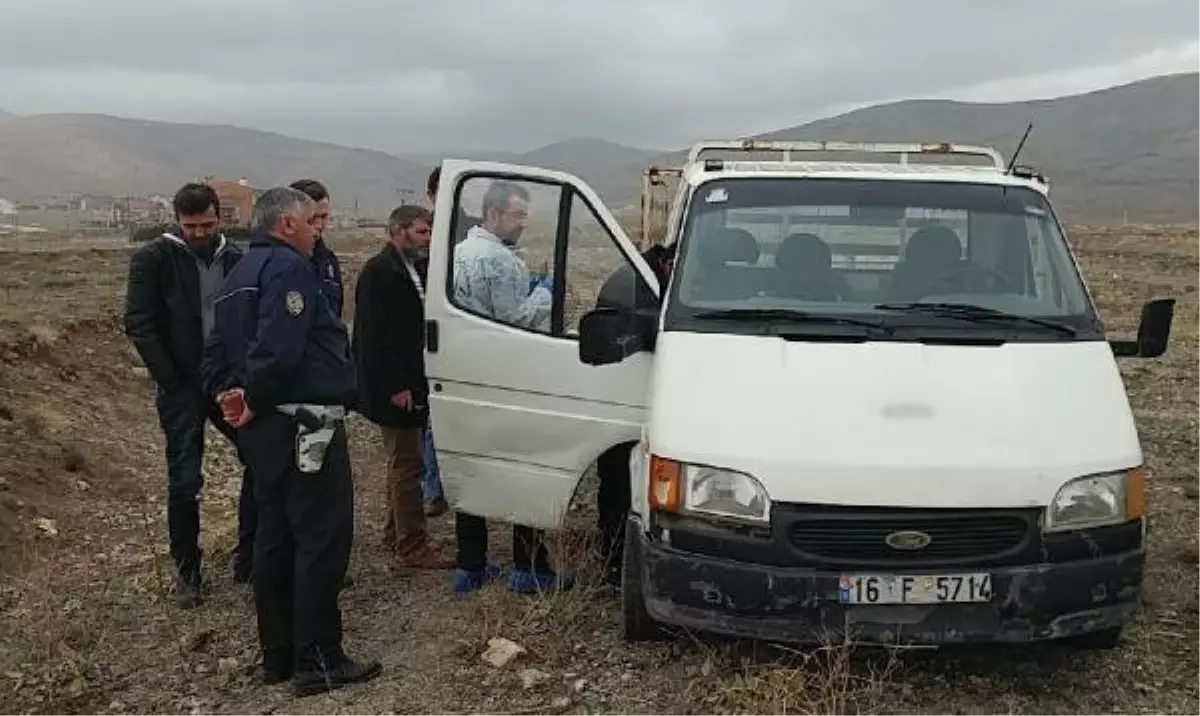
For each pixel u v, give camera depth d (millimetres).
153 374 6152
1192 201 190625
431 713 4992
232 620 6109
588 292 5996
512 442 6062
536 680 5234
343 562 5289
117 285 23828
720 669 5258
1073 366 5172
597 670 5359
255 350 5000
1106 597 4750
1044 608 4672
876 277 5688
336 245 46719
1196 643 5551
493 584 6473
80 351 13648
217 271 6270
